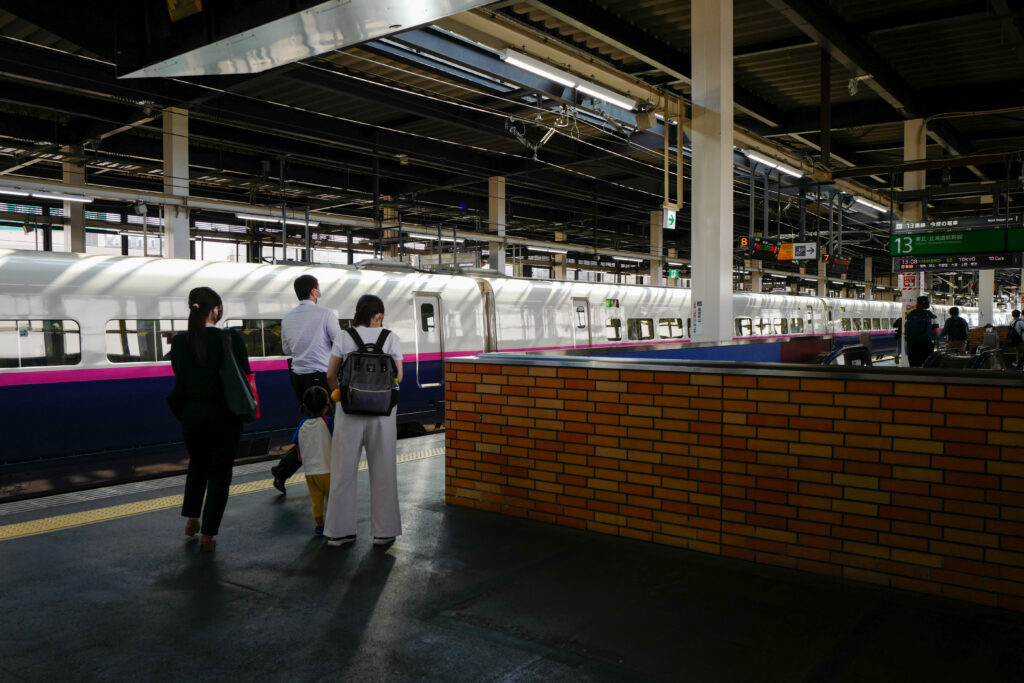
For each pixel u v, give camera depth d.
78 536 4.82
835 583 3.93
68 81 12.85
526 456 5.18
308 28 4.44
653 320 17.30
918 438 3.76
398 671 3.02
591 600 3.72
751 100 16.14
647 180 24.48
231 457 4.62
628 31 12.18
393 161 21.66
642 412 4.66
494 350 13.09
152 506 5.55
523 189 26.47
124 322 8.45
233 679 2.97
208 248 30.27
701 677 2.94
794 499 4.14
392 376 4.59
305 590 3.88
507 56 10.24
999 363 7.70
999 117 18.06
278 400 9.82
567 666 3.05
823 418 4.03
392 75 14.21
